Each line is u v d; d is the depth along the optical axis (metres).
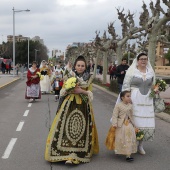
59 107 6.07
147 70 6.53
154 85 6.52
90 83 6.15
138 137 6.18
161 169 5.69
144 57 6.44
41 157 6.29
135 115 6.36
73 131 5.91
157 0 13.45
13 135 8.16
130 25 21.56
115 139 6.13
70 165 5.81
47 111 12.23
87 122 6.03
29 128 9.02
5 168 5.66
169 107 12.21
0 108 13.04
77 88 6.00
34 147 7.02
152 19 14.02
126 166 5.81
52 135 5.91
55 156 5.84
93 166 5.78
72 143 5.89
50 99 16.45
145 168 5.73
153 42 14.13
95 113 11.93
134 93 6.39
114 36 23.28
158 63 65.38
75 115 5.95
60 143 5.87
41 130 8.74
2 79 33.94
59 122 5.93
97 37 25.75
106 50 25.91
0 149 6.88
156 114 11.14
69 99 5.98
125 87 6.52
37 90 15.52
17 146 7.11
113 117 6.12
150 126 6.39
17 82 31.47
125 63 14.27
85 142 5.99
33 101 15.47
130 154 6.08
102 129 8.99
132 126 6.18
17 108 13.05
